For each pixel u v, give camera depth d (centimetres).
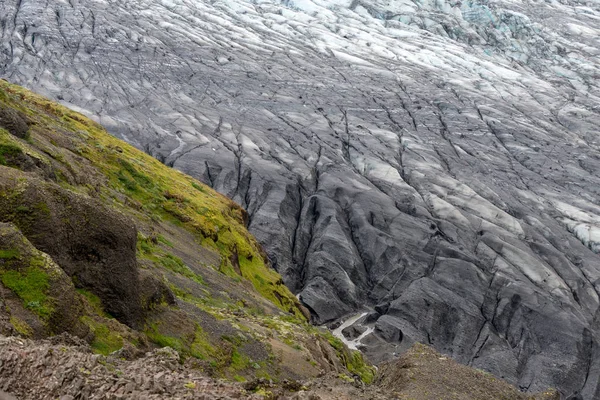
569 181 14550
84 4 19750
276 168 12962
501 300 10050
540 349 9250
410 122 16575
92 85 15250
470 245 11400
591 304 10425
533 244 11669
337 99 17288
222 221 4947
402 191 12950
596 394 8519
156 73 16838
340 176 13100
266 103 16450
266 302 3938
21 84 14525
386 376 2288
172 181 5181
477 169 14538
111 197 3516
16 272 1562
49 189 1930
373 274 10750
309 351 2862
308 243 11231
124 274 2023
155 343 2036
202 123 14625
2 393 1115
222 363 2212
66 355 1242
